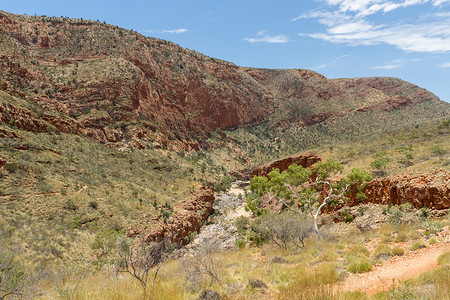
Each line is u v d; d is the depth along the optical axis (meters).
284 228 18.06
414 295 5.64
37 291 8.33
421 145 43.62
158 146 109.00
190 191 77.06
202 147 156.00
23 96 79.31
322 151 65.38
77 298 6.93
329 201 35.59
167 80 158.88
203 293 7.11
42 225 34.84
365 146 56.00
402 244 12.71
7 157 46.44
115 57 131.12
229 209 82.81
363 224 27.45
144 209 52.44
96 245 33.59
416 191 25.97
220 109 189.75
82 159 67.88
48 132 71.31
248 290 7.78
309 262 11.44
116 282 8.30
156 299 6.77
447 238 11.57
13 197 38.84
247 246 30.72
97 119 95.12
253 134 197.25
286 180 45.66
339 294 6.34
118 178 66.44
